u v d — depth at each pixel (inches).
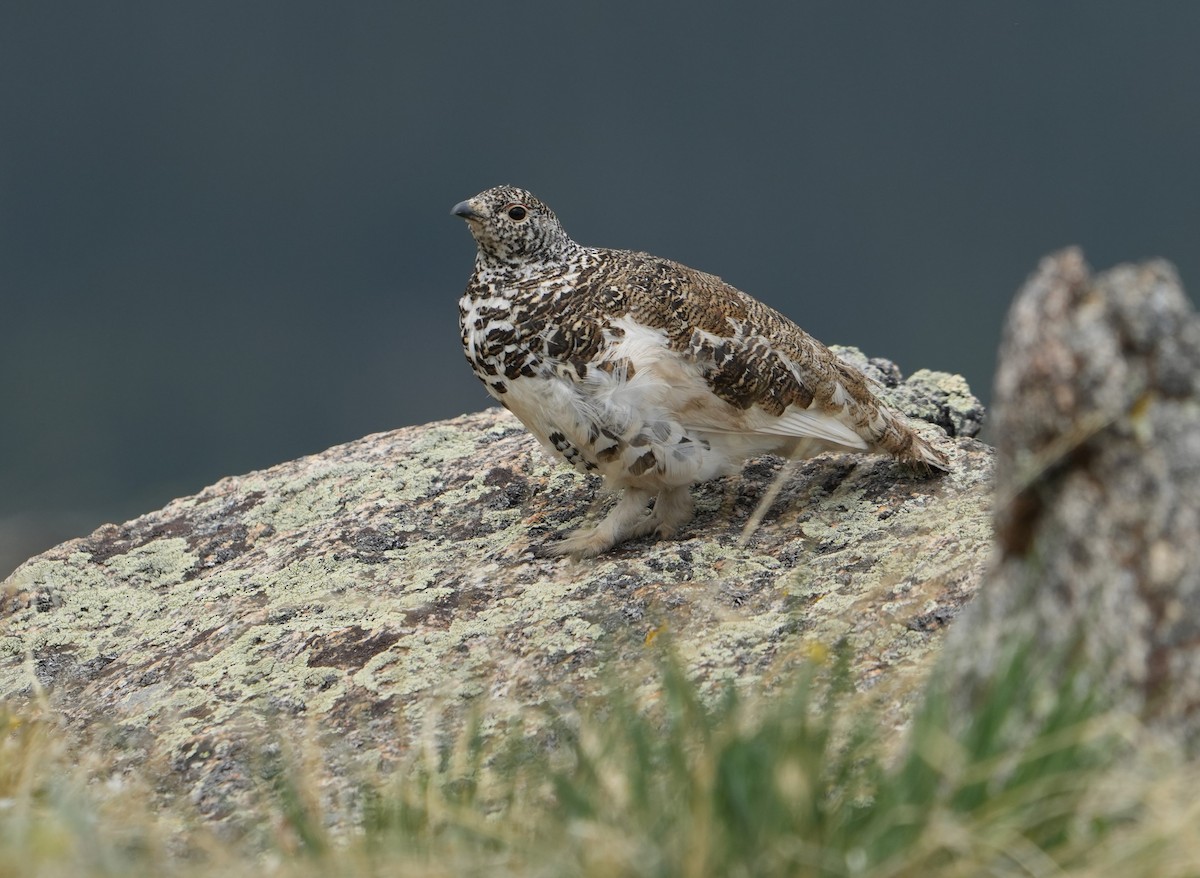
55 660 404.5
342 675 350.9
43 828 231.0
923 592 328.5
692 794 207.9
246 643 376.5
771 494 366.0
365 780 279.6
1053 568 208.8
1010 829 195.8
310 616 388.5
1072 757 198.7
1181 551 199.5
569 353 385.4
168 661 382.0
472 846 221.6
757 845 200.7
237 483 501.4
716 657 315.3
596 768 225.5
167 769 318.7
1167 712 199.9
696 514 424.5
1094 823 200.2
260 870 230.7
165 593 436.8
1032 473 204.1
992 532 358.3
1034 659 208.5
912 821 198.4
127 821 255.9
